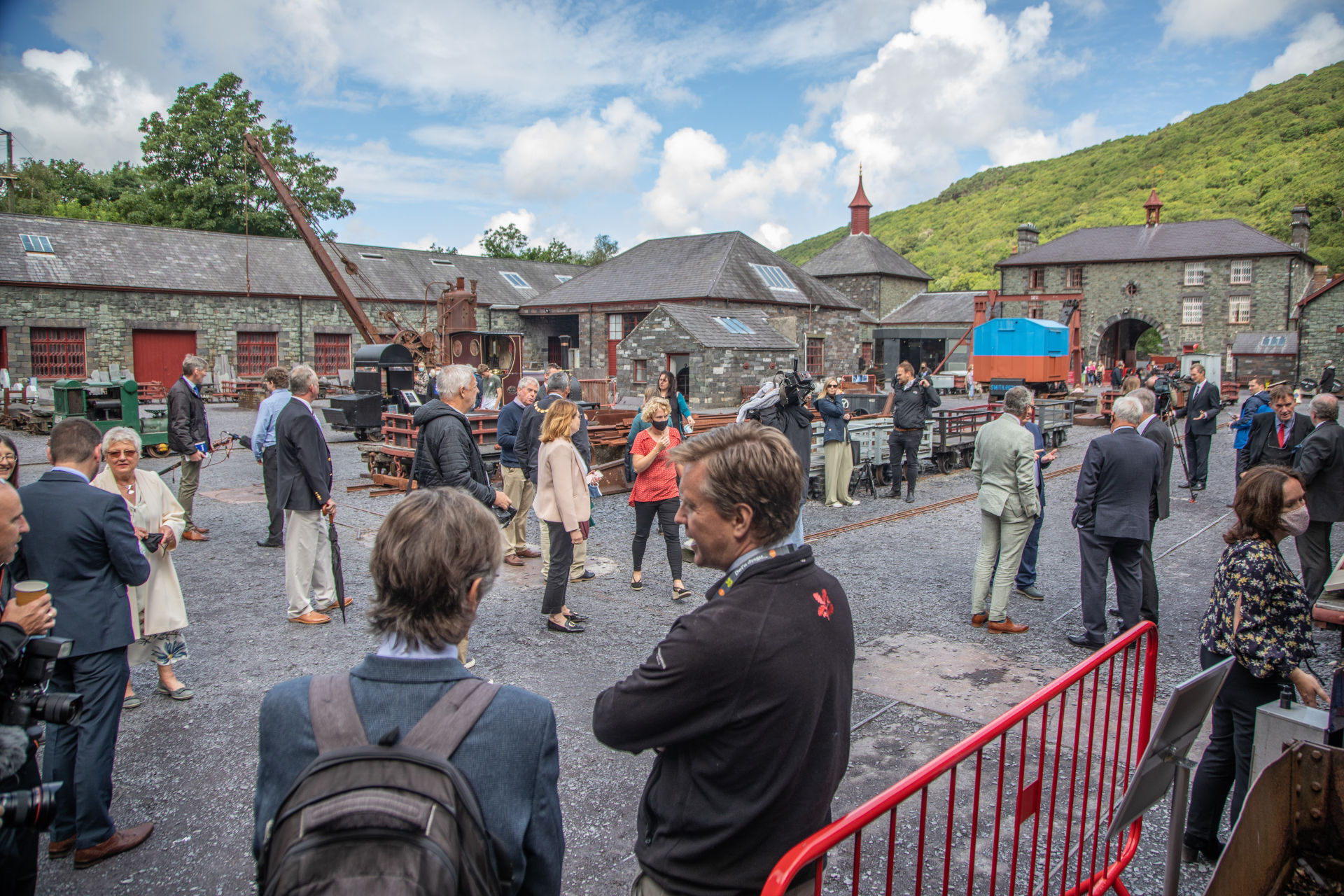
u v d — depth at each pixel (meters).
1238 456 9.80
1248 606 2.87
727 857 1.56
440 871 1.09
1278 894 2.00
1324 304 35.56
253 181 39.75
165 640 4.24
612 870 2.96
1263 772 1.97
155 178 38.91
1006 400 5.54
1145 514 5.09
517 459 7.01
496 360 21.77
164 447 13.54
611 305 31.84
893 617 5.89
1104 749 2.62
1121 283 41.66
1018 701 4.45
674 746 1.60
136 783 3.54
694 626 1.53
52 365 24.92
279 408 7.44
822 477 10.48
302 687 1.37
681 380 24.39
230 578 6.63
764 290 31.33
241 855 3.05
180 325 27.16
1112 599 6.45
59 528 2.86
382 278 32.84
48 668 1.92
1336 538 8.56
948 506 10.16
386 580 1.38
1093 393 29.73
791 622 1.55
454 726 1.31
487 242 65.56
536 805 1.39
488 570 1.46
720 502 1.68
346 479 11.48
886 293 45.38
